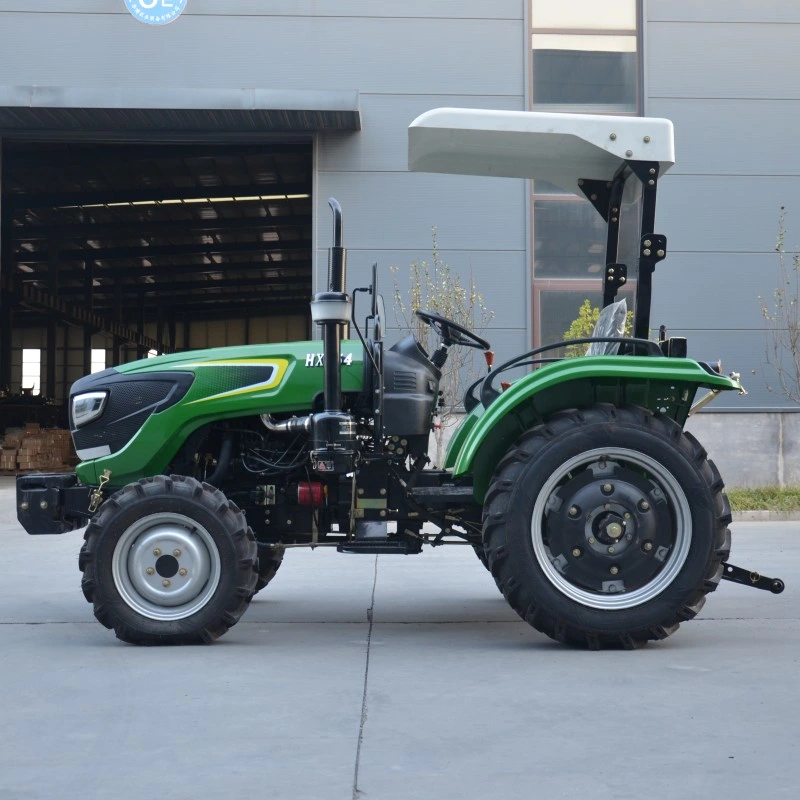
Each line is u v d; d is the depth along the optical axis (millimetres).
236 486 4570
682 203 12391
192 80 12359
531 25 12508
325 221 12383
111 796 2361
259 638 4297
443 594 5590
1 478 17188
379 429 4312
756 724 2914
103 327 32438
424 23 12430
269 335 41312
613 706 3119
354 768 2543
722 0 12469
